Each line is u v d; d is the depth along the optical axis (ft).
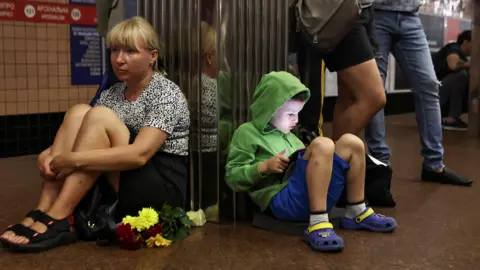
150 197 6.95
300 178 7.04
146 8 7.97
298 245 6.82
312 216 6.81
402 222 7.93
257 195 7.50
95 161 6.52
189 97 7.81
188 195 7.89
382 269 5.98
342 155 7.27
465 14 28.89
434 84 10.43
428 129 10.66
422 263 6.18
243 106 7.98
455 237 7.20
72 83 14.52
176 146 7.22
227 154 7.77
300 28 8.05
